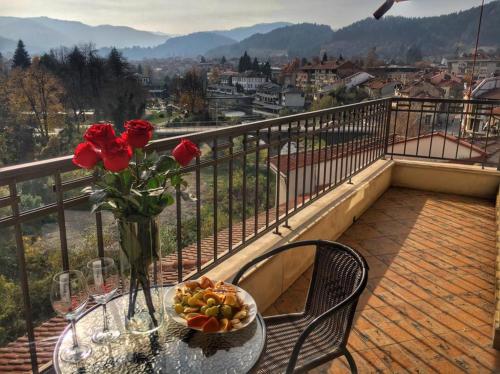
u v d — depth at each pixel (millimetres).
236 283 1895
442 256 3572
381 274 3244
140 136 1202
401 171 5504
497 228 4016
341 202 3877
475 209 4754
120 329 1371
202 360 1234
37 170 1336
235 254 2680
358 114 4469
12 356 1644
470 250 3697
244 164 2580
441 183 5316
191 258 3477
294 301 2861
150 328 1351
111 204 1182
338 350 1671
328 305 1881
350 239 3908
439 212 4648
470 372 2170
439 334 2490
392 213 4609
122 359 1234
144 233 1263
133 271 1286
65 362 1216
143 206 1206
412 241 3881
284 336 1805
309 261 3328
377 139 5328
